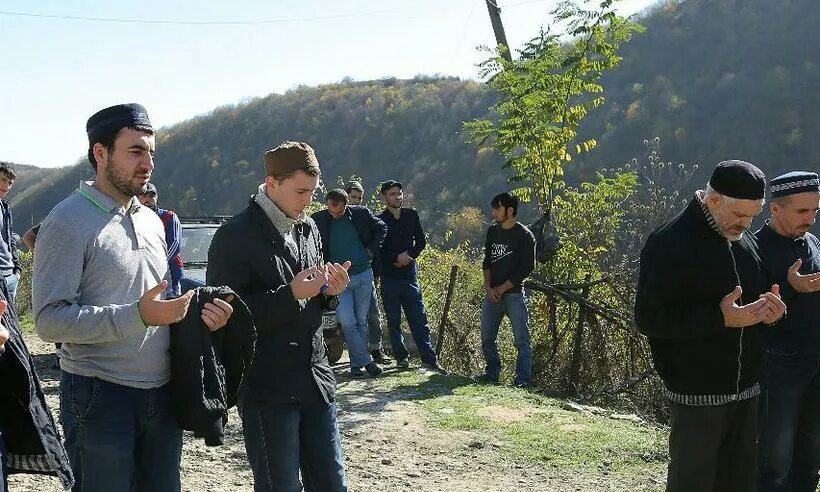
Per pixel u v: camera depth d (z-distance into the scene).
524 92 12.12
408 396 8.55
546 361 10.70
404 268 10.10
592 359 10.35
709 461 3.86
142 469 3.33
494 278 9.53
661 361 3.94
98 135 3.23
